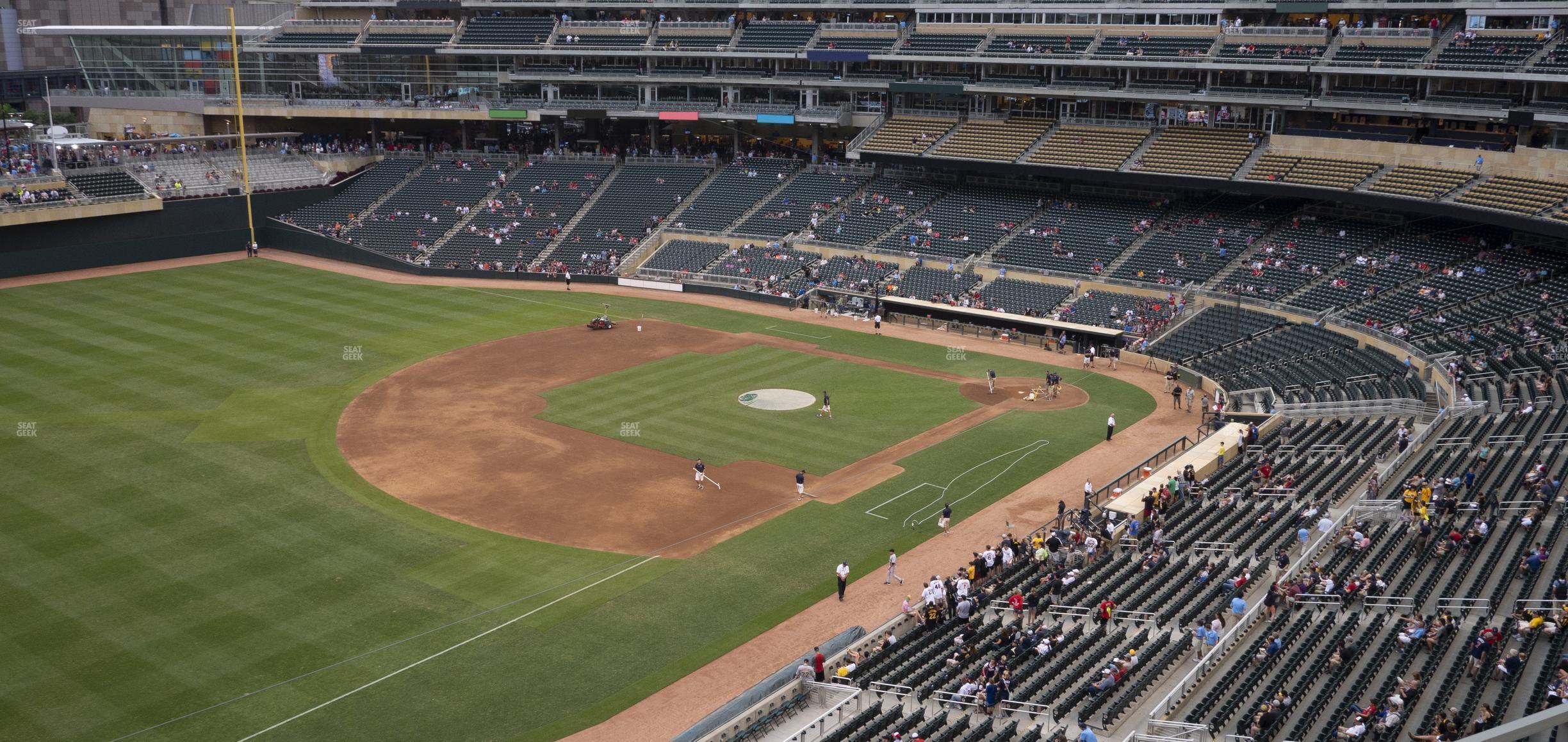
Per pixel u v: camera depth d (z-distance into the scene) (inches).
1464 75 2775.6
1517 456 1787.6
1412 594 1443.2
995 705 1280.8
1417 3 2918.3
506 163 4394.7
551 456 2181.3
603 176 4237.2
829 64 4035.4
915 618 1557.6
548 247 3905.0
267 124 4707.2
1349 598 1424.7
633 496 1998.0
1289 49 3147.1
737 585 1683.1
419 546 1780.3
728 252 3737.7
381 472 2079.2
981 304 3191.4
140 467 2068.2
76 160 3860.7
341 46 4475.9
